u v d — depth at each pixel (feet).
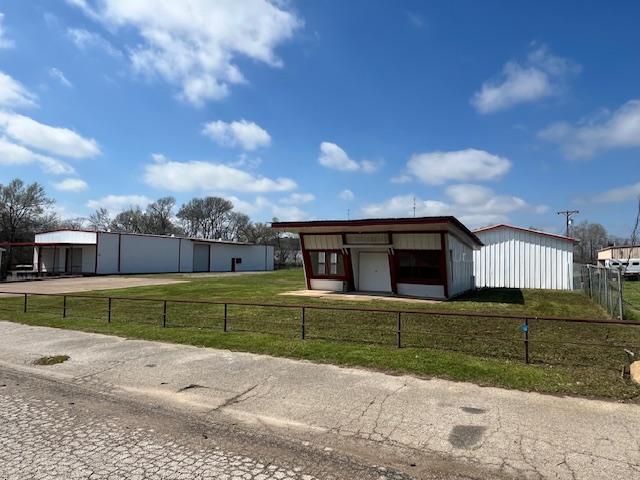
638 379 20.01
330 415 17.34
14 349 30.32
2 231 194.29
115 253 144.97
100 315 45.44
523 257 96.12
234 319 40.93
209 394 20.21
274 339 30.89
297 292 71.72
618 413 16.75
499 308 53.16
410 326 36.96
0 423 16.85
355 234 69.41
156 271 159.12
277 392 20.20
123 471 12.86
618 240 259.80
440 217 56.90
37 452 14.16
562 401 18.12
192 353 27.94
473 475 12.65
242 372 23.48
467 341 30.30
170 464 13.35
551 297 70.23
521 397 18.71
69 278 126.72
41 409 18.54
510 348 28.09
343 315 43.29
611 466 12.85
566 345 28.94
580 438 14.69
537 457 13.51
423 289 65.26
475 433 15.31
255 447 14.67
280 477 12.57
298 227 66.85
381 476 12.66
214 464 13.38
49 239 154.51
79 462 13.44
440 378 21.63
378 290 72.08
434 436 15.19
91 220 245.65
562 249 93.20
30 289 87.25
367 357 25.41
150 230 268.00
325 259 74.33
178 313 45.93
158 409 18.51
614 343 29.63
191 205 284.82
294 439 15.31
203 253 181.06
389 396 19.24
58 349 30.01
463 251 79.20
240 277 132.57
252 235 287.07
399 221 59.00
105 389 21.39
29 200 198.70
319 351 27.14
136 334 34.24
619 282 40.73
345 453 14.17
